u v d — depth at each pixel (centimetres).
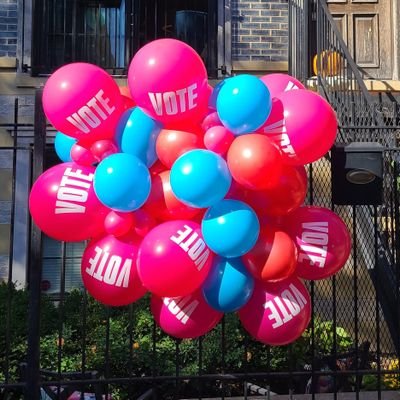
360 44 715
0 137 584
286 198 253
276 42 636
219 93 252
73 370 409
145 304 472
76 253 597
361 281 511
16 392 388
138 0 650
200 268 245
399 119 461
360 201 295
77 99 247
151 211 256
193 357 425
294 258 253
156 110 246
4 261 576
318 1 585
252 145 236
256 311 264
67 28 636
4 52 605
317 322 463
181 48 245
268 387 329
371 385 426
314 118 246
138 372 419
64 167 265
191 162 234
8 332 318
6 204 580
